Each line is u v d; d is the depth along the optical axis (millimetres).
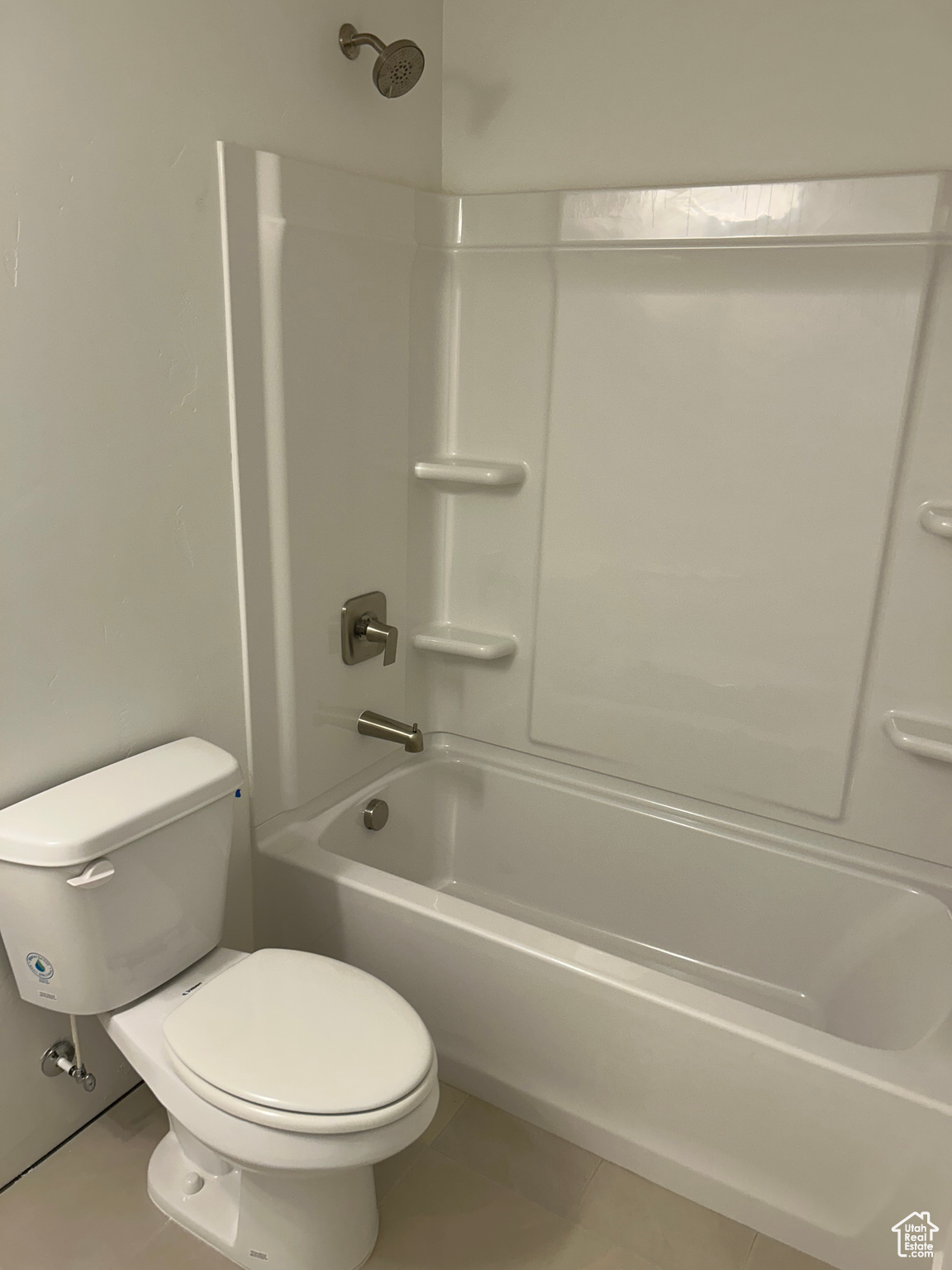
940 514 1604
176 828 1439
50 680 1398
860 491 1706
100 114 1291
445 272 2010
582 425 1947
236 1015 1361
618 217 1774
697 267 1746
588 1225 1523
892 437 1655
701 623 1921
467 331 2033
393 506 2035
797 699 1857
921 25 1499
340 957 1810
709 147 1714
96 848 1303
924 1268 1364
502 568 2131
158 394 1467
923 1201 1339
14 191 1208
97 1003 1398
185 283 1469
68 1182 1567
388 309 1884
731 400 1784
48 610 1374
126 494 1451
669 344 1815
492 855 2244
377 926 1726
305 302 1672
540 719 2174
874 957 1751
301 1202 1375
